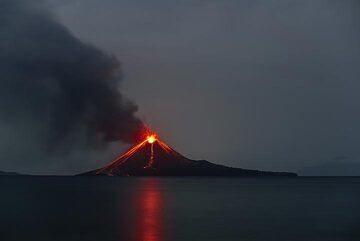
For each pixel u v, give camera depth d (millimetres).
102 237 50750
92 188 182000
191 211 83375
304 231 57406
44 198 115250
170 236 51875
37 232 54156
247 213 80562
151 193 145750
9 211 79875
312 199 120812
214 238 51062
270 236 53062
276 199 121125
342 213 81562
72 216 71875
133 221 65750
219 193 150500
